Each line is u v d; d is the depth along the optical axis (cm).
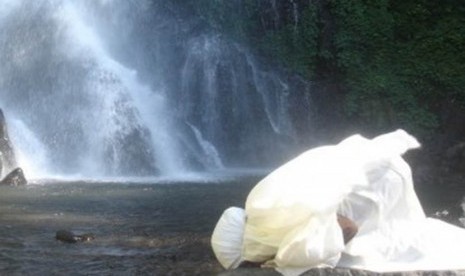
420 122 2027
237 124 2228
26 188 1334
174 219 959
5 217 957
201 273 641
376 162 425
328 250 390
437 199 1355
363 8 2261
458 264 414
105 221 935
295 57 2284
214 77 2236
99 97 1931
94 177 1664
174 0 2284
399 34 2234
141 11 2212
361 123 2127
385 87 2086
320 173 402
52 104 1927
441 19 2214
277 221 399
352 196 424
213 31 2292
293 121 2241
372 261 413
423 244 427
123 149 1838
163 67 2188
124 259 702
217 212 1028
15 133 1794
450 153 1770
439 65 2109
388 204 429
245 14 2358
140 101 2042
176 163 1964
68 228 874
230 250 426
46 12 2030
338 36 2233
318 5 2320
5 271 652
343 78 2205
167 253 730
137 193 1271
